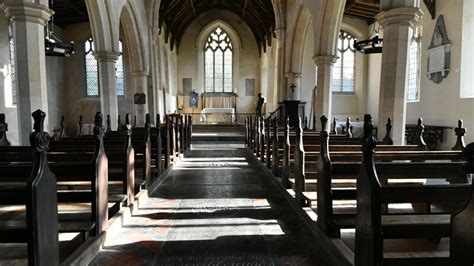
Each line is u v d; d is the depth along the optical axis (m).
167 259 3.22
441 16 10.48
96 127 3.42
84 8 14.76
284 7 14.39
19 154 3.89
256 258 3.25
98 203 3.36
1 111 11.34
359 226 2.62
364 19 16.59
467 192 2.34
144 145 5.39
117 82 17.42
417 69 12.68
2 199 2.25
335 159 3.97
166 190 5.96
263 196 5.55
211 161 9.45
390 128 5.77
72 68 17.55
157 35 14.75
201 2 21.23
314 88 15.57
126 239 3.69
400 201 2.35
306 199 4.30
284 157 5.64
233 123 21.23
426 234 2.48
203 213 4.62
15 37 5.71
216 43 24.19
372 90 16.52
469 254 1.95
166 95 19.30
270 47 19.61
